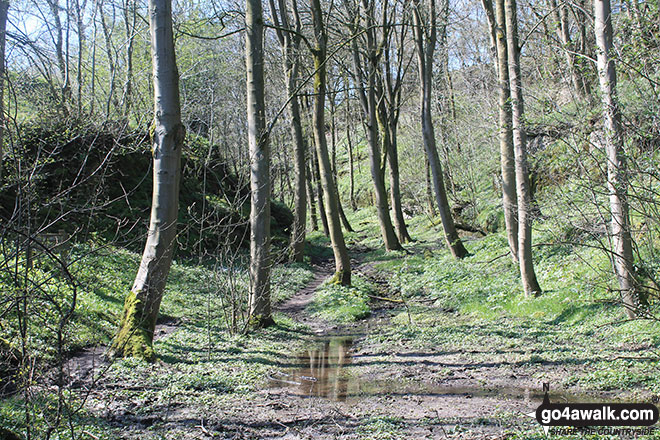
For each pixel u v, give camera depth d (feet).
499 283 52.80
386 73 98.68
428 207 127.85
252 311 43.04
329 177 60.70
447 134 111.24
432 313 49.29
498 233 82.94
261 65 42.37
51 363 24.57
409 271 73.26
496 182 101.45
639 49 22.79
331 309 51.96
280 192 173.37
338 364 32.35
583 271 44.27
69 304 31.19
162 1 31.14
